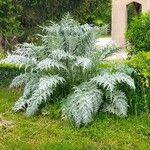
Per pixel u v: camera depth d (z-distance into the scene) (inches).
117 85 402.6
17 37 615.2
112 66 422.9
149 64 410.6
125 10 954.1
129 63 420.5
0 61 438.3
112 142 343.3
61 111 389.7
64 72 411.8
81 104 372.8
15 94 461.4
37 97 394.6
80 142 341.7
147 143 342.3
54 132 361.4
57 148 326.6
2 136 357.1
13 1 543.2
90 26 426.9
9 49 609.6
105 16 1213.1
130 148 335.0
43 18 605.6
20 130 365.4
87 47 415.8
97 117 381.4
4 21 522.0
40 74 418.0
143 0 917.2
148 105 392.5
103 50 419.5
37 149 331.9
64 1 605.6
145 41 504.4
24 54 429.7
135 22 519.2
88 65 385.7
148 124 370.3
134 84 390.9
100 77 387.9
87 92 384.5
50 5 600.7
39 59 422.0
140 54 433.4
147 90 395.2
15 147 335.9
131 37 513.7
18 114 402.3
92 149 330.6
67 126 373.1
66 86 411.8
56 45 415.5
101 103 391.2
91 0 653.9
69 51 414.9
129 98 397.1
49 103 403.9
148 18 515.2
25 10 595.5
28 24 610.5
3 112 407.2
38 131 364.8
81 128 365.4
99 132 357.1
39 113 399.2
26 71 447.8
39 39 609.9
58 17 607.8
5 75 510.3
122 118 381.1
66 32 419.2
